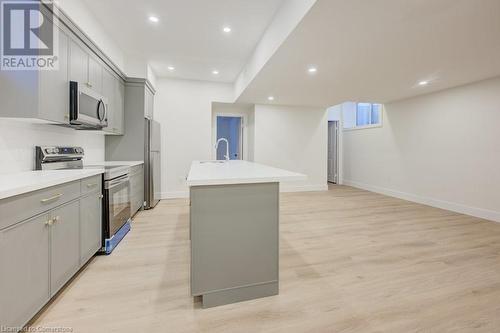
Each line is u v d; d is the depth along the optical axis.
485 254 2.51
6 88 1.83
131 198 3.39
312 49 2.73
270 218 1.81
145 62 4.18
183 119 5.25
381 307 1.67
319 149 6.38
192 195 1.64
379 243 2.79
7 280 1.24
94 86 2.83
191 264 1.64
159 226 3.36
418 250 2.60
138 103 4.04
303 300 1.75
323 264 2.29
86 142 3.34
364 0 1.84
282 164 6.13
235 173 1.93
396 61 3.07
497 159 3.70
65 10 2.26
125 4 2.66
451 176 4.34
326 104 5.96
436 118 4.61
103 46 3.15
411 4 1.90
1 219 1.20
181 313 1.61
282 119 6.09
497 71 3.44
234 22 2.99
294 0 2.28
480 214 3.89
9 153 2.01
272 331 1.45
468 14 2.02
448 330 1.46
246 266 1.75
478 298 1.78
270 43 2.98
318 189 6.41
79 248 1.99
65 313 1.58
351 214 4.03
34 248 1.44
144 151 4.14
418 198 4.95
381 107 5.88
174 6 2.68
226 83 5.50
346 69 3.37
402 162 5.33
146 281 1.99
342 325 1.50
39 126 2.36
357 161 6.85
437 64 3.17
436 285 1.94
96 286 1.90
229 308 1.67
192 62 4.30
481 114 3.90
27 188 1.35
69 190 1.83
